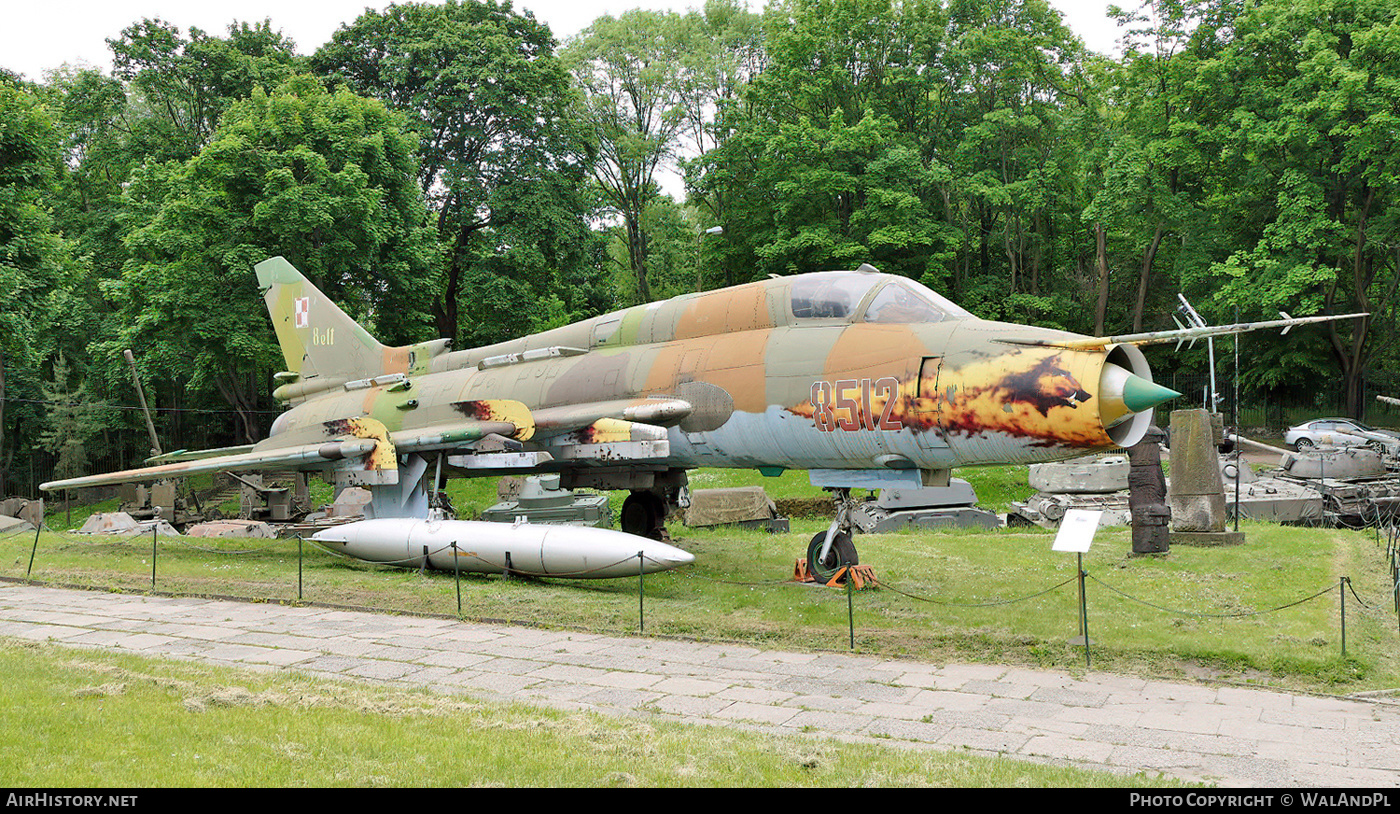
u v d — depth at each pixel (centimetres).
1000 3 4306
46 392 4694
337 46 4234
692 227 6050
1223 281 3997
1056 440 1184
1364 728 863
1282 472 2711
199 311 3544
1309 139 3359
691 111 5575
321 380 2241
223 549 2033
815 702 950
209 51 4216
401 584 1573
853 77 4447
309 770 675
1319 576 1420
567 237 4219
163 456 2208
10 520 2586
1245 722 883
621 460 1602
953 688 1005
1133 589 1375
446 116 4203
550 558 1531
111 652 1130
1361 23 3478
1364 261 4006
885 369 1321
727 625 1273
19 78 4516
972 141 4084
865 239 4103
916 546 1742
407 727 800
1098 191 4012
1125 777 709
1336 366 4288
